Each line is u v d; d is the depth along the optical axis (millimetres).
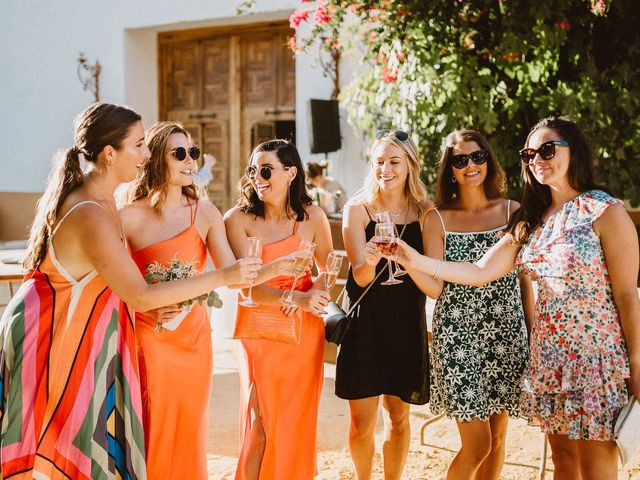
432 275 3193
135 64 11633
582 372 2828
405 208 3639
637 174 7160
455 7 6719
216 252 3467
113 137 2740
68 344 2732
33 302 2732
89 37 11703
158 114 12000
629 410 2744
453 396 3354
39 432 2740
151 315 3156
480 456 3336
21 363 2715
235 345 7570
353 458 3715
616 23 6918
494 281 3395
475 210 3545
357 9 7004
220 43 11477
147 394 3158
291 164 3559
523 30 6625
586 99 6801
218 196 11680
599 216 2812
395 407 3643
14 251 7207
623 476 4203
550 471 4309
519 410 3137
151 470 3180
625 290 2795
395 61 6758
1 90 12492
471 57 6770
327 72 9867
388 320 3529
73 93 11883
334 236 8164
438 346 3436
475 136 3500
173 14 10984
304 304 3395
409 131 7305
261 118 11234
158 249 3297
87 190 2746
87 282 2738
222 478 4258
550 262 2896
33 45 12172
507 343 3395
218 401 5859
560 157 2904
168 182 3336
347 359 3576
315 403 3574
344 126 9898
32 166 12328
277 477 3449
